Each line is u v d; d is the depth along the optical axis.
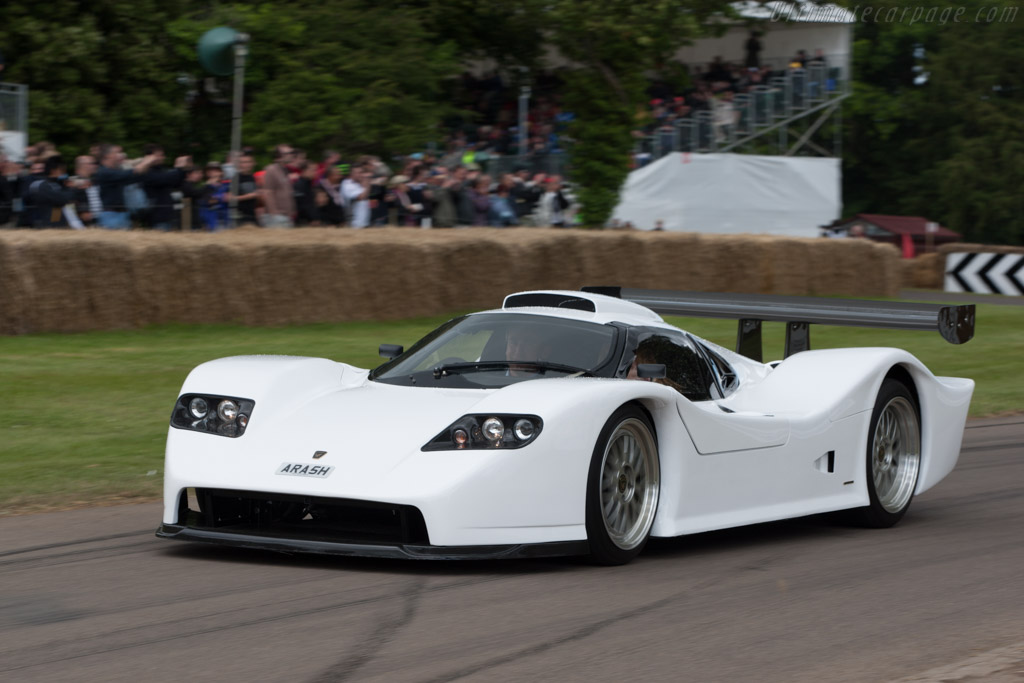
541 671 11.38
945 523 21.33
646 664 11.68
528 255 54.09
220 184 51.72
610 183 78.50
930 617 13.81
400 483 15.09
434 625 13.01
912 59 164.38
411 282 50.06
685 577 15.89
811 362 21.62
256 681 10.91
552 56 94.69
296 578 15.21
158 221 48.06
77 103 72.12
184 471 16.25
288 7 77.31
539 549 15.48
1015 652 12.00
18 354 36.75
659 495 17.19
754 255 66.19
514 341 19.16
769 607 14.21
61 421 28.50
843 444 20.38
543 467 15.48
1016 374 45.84
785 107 94.31
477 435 15.55
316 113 73.56
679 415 17.22
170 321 43.94
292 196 52.28
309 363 18.62
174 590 14.52
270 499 15.56
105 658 11.62
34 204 44.62
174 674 11.11
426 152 75.88
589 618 13.47
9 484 21.94
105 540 17.73
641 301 26.00
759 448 18.66
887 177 163.75
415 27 79.06
